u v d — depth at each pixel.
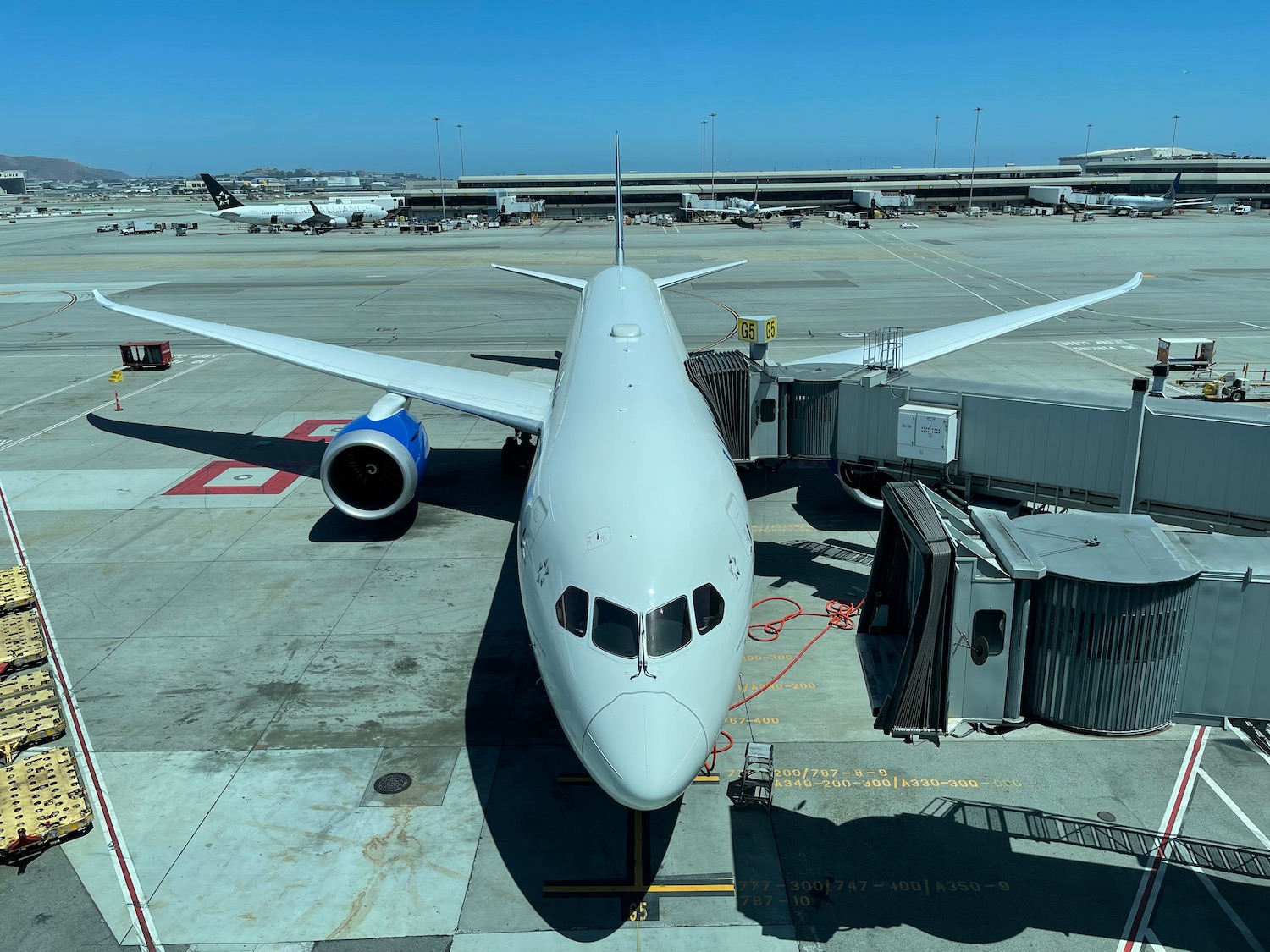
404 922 10.01
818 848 11.09
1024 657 9.59
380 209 128.25
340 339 43.72
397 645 16.09
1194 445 15.29
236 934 9.88
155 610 17.47
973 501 19.42
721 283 61.22
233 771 12.65
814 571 18.97
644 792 8.83
